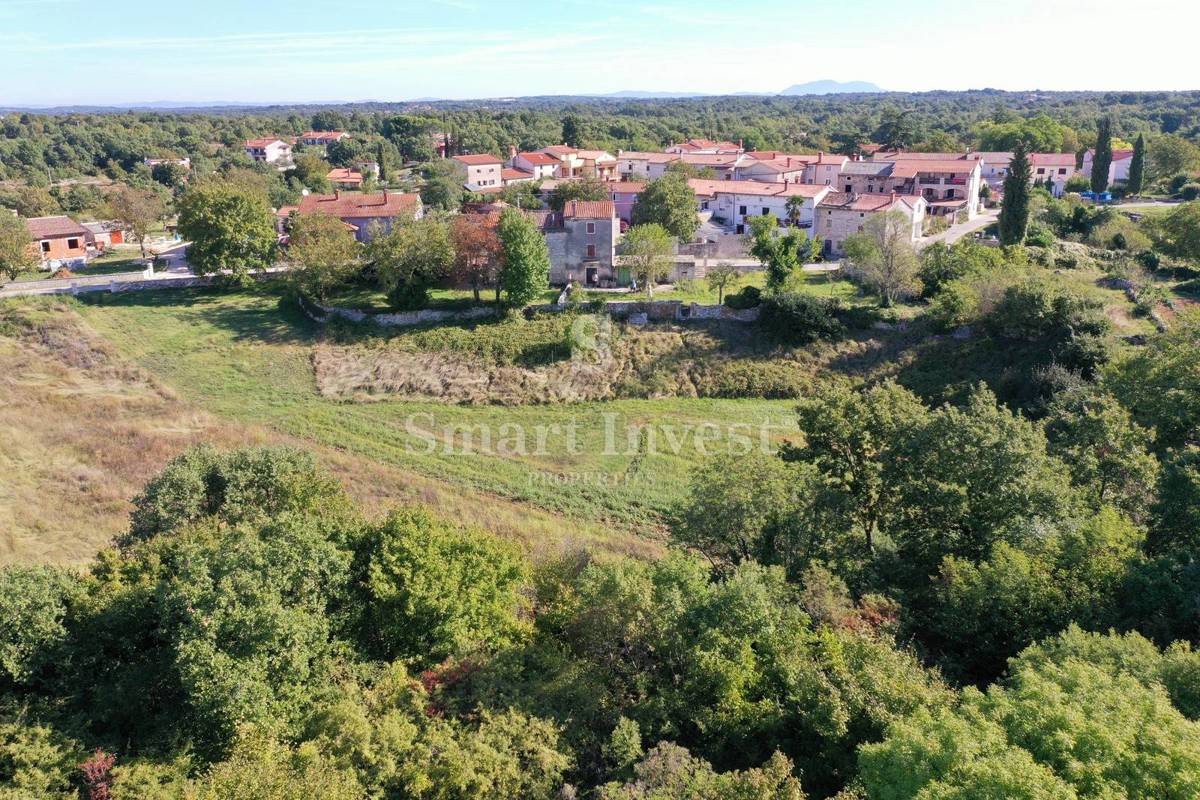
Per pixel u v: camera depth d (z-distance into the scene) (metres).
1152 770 13.94
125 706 22.02
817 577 25.61
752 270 75.50
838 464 31.45
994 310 55.47
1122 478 30.62
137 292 74.81
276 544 23.48
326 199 90.00
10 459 42.41
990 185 118.00
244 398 54.03
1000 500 27.42
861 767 16.70
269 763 17.50
